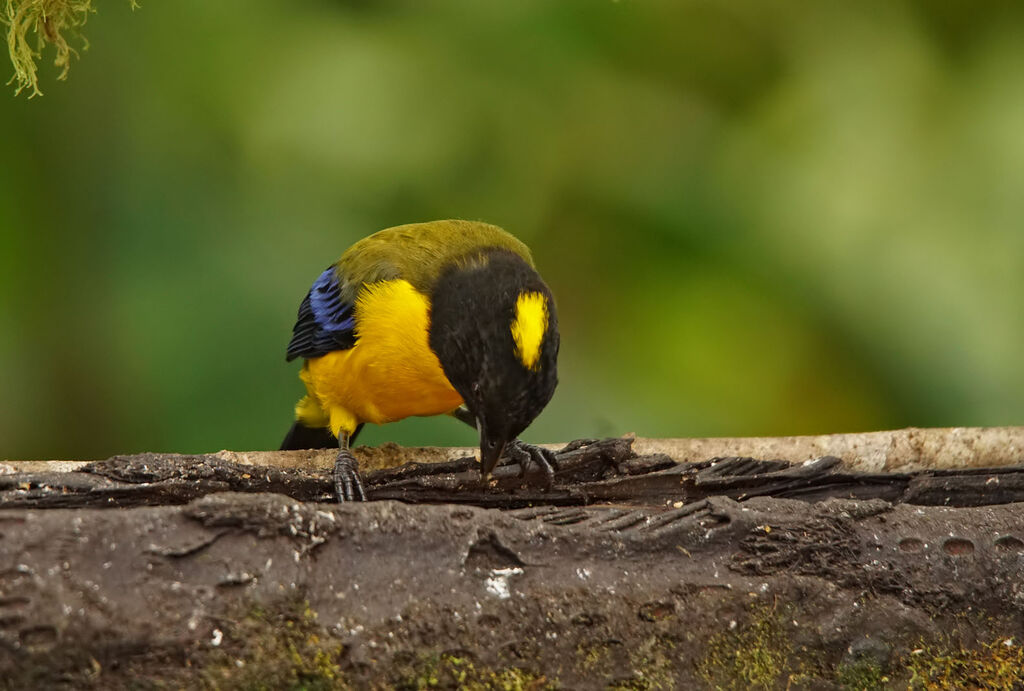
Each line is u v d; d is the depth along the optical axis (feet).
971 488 27.71
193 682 19.67
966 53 42.47
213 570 20.20
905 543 23.65
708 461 29.37
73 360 40.29
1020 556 23.77
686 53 42.65
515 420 28.45
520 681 21.36
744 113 42.83
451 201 40.88
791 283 41.42
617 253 42.65
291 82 39.40
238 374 38.70
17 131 39.99
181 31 40.11
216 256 39.42
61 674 19.07
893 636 23.04
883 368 40.81
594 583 22.13
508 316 29.12
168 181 40.09
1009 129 40.50
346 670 20.45
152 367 38.75
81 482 24.71
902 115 41.37
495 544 22.02
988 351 39.50
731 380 42.14
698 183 42.16
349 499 27.53
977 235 39.86
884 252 40.37
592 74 41.55
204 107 40.01
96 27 40.06
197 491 25.63
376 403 34.14
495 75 40.75
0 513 19.93
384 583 21.07
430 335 30.78
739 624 22.53
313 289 35.04
